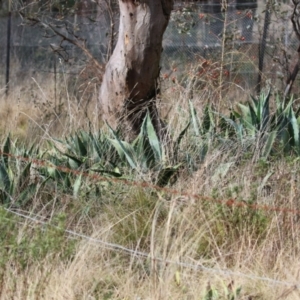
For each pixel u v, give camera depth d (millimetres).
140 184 11555
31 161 12633
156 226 11172
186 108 14680
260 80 19734
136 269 10156
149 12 14547
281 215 10742
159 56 14891
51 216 10969
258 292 9453
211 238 10773
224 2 16703
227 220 10977
